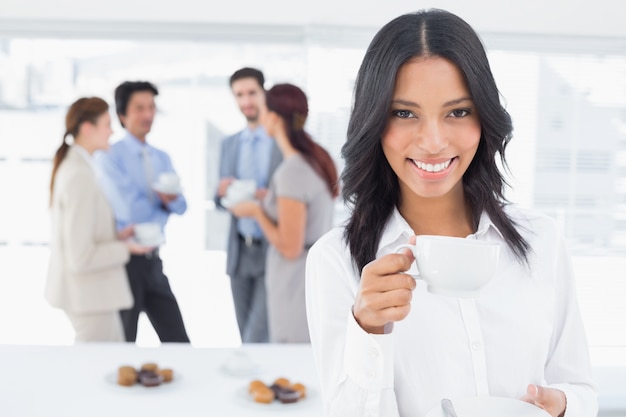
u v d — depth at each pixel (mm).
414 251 768
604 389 2658
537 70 3711
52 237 2590
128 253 2625
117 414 1481
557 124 3758
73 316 2602
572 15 3363
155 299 3049
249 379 1732
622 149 3781
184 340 3102
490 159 914
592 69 3719
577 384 963
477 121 841
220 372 1779
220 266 4133
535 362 931
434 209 965
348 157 915
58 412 1481
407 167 853
